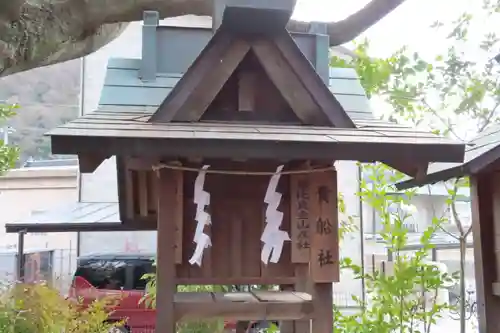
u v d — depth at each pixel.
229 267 2.84
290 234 2.89
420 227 8.88
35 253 10.70
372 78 5.46
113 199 11.41
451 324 9.40
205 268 2.81
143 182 3.77
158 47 3.56
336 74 3.78
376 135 2.55
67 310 5.16
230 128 2.54
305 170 2.80
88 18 4.38
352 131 2.63
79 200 11.37
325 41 3.60
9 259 9.78
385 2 4.50
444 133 5.29
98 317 5.55
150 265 9.70
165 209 2.72
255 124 2.72
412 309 4.98
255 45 2.73
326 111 2.75
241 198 2.90
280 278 2.88
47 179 13.62
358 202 9.02
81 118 2.56
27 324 4.71
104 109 2.86
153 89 3.23
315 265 2.77
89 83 11.83
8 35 3.81
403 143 2.41
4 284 5.55
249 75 2.82
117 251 11.67
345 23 4.62
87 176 11.42
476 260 3.73
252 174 2.82
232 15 2.59
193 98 2.66
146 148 2.25
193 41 3.62
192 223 2.81
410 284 4.79
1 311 4.65
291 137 2.40
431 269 4.85
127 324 8.93
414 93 5.48
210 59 2.68
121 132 2.29
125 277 9.63
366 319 4.98
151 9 4.52
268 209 2.81
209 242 2.77
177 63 3.54
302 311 2.76
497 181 3.59
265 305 2.73
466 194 6.19
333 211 2.82
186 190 2.83
